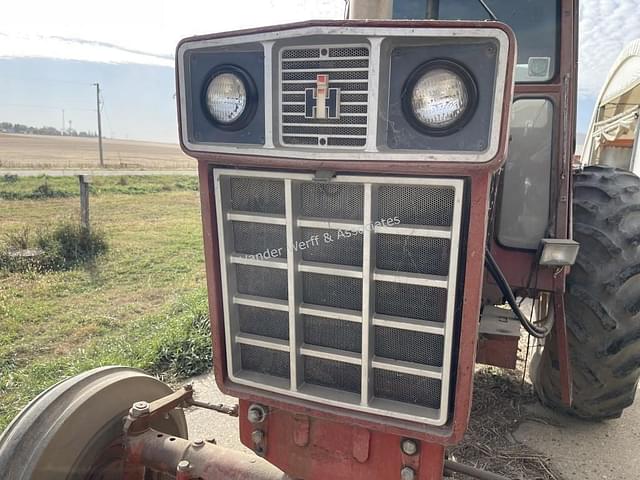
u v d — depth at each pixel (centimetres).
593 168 322
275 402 175
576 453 300
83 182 846
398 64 135
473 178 136
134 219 1180
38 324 512
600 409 308
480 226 138
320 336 170
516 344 238
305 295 167
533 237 268
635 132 712
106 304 579
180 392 215
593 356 282
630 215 278
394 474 170
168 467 184
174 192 1744
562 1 254
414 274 151
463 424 154
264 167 157
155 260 792
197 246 903
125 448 191
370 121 137
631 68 739
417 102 134
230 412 212
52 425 178
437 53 131
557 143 256
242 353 183
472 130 132
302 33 137
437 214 145
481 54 128
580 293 275
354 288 160
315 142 145
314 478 180
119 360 405
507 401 352
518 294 281
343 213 155
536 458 292
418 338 158
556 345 291
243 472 176
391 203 149
